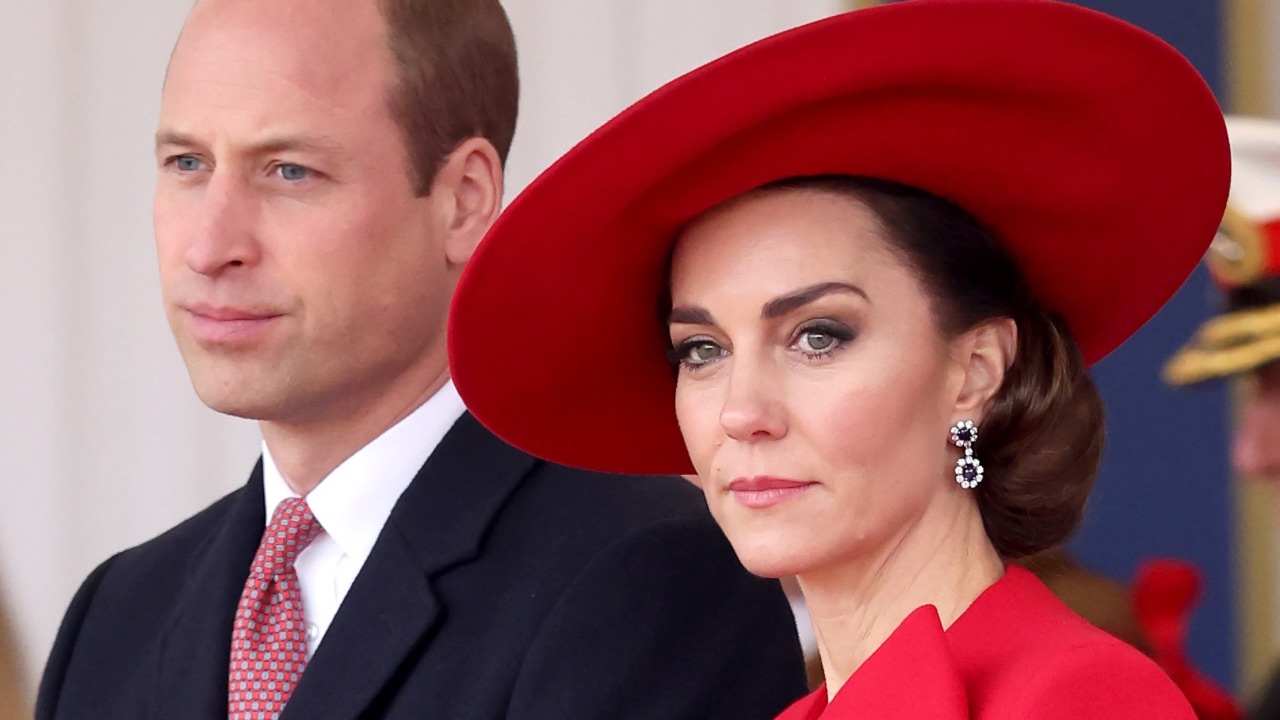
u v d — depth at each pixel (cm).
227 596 792
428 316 759
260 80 719
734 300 588
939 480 598
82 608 874
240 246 716
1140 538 1476
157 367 1430
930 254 592
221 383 729
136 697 812
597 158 584
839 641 612
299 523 771
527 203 607
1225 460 1456
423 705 712
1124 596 1091
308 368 730
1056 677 525
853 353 580
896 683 552
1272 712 1152
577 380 711
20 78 1438
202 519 879
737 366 586
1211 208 624
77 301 1434
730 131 574
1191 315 1459
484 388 700
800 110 575
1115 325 684
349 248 727
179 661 788
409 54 743
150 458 1427
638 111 560
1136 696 528
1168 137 591
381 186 735
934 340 591
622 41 1397
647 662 707
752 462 582
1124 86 569
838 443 575
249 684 761
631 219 624
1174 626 1084
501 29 791
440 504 754
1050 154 595
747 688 726
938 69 557
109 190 1435
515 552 742
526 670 703
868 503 579
